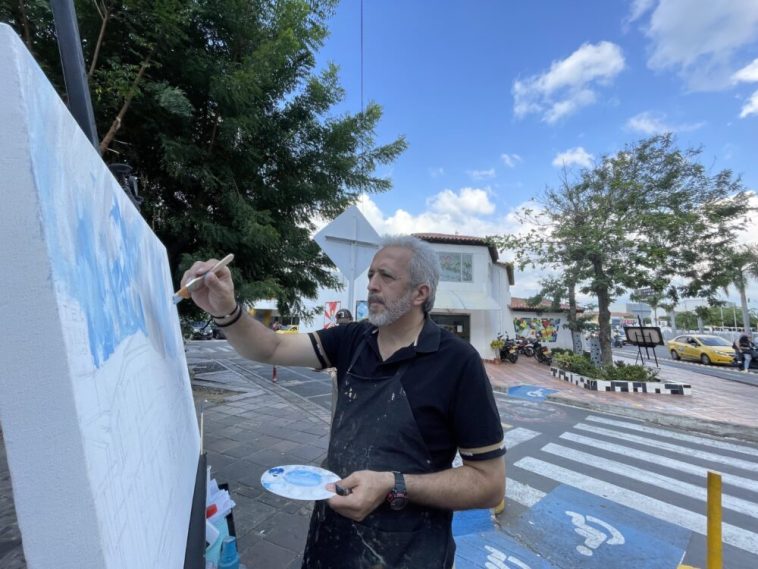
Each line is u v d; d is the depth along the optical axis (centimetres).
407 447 121
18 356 47
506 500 383
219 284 138
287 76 541
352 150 617
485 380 128
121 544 58
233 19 468
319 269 694
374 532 117
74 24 161
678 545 312
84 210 68
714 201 1043
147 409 91
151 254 137
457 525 331
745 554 304
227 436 536
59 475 49
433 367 128
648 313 1462
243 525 311
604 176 1105
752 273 1547
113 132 360
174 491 104
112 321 74
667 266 1070
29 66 51
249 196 559
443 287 1608
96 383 59
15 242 47
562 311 1620
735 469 490
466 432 122
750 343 1655
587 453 532
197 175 466
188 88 468
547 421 705
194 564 107
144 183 495
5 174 47
